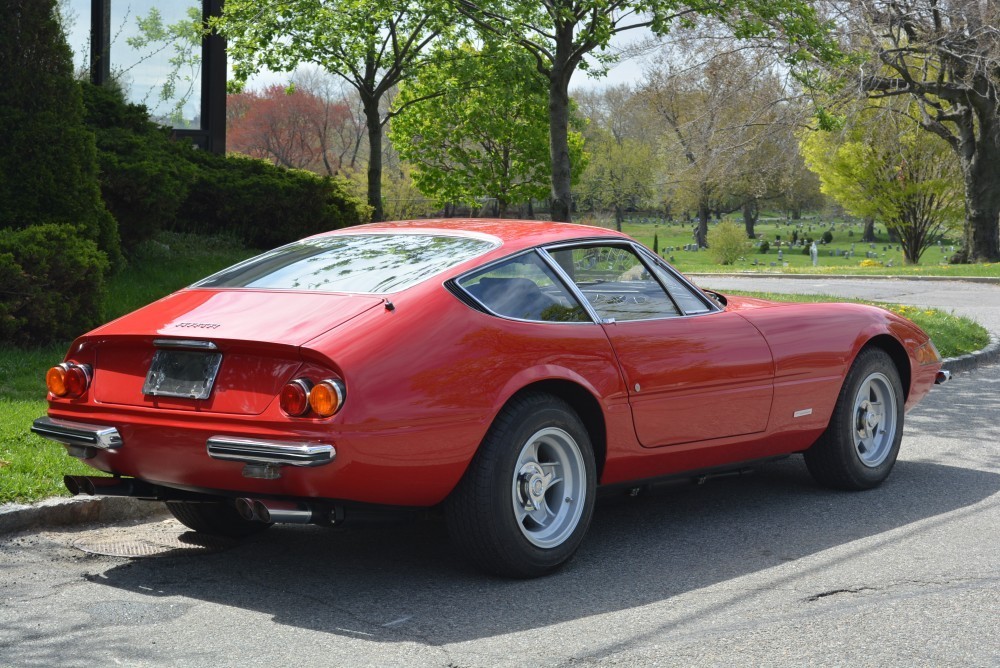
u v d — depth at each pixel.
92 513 5.23
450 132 31.23
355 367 3.82
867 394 6.02
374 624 3.83
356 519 4.07
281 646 3.60
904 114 32.53
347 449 3.76
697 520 5.40
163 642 3.64
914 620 3.85
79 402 4.28
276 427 3.80
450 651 3.55
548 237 4.78
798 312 5.68
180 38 18.00
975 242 34.66
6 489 5.10
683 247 92.88
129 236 12.62
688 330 5.02
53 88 9.66
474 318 4.23
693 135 30.47
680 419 4.92
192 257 14.36
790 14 17.36
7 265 8.49
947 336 12.59
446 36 21.72
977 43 28.55
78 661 3.45
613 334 4.69
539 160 30.78
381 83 22.73
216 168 16.81
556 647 3.59
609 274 4.92
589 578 4.41
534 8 15.32
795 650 3.55
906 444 7.47
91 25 17.47
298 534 5.14
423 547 4.89
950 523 5.28
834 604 4.04
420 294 4.20
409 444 3.89
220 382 3.96
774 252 88.50
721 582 4.34
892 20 28.77
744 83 27.06
